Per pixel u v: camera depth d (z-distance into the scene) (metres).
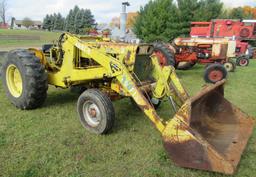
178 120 3.04
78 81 4.62
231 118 4.12
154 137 3.96
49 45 5.68
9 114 4.68
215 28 16.80
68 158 3.32
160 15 22.97
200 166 2.96
